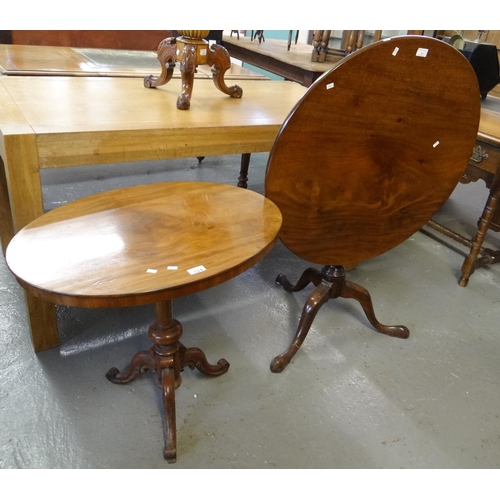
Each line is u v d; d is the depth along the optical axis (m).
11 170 1.13
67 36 2.98
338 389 1.41
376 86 1.06
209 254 0.90
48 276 0.79
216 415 1.29
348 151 1.14
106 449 1.17
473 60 2.20
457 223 2.63
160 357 1.19
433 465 1.20
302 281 1.75
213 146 1.41
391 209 1.33
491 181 1.83
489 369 1.56
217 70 1.73
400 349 1.61
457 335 1.71
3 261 1.86
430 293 1.96
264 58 2.95
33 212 1.21
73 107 1.43
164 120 1.39
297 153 1.09
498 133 1.79
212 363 1.46
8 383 1.32
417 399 1.41
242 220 1.04
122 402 1.30
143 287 0.78
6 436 1.17
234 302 1.78
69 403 1.28
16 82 1.70
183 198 1.13
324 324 1.70
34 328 1.40
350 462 1.19
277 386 1.40
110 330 1.57
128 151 1.28
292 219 1.19
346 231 1.30
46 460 1.13
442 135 1.24
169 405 1.16
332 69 1.00
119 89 1.77
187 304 1.74
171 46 1.66
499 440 1.30
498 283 2.10
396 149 1.20
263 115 1.59
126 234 0.95
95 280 0.79
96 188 2.60
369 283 1.98
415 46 1.04
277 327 1.66
